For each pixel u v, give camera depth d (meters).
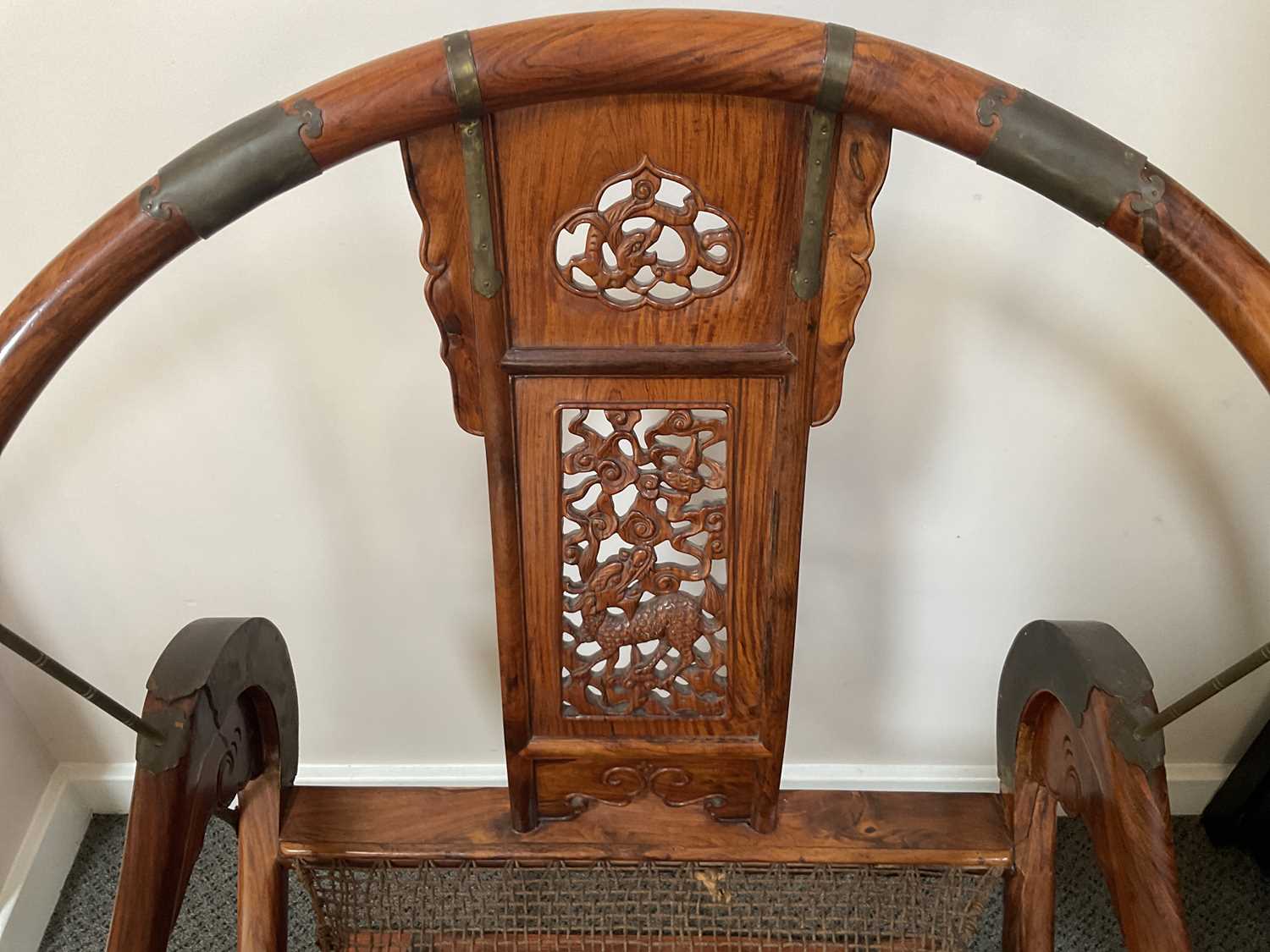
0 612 1.25
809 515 1.21
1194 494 1.17
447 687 1.35
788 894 0.93
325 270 1.03
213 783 0.83
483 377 0.72
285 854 0.91
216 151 0.62
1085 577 1.25
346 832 0.92
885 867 0.91
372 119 0.61
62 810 1.38
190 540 1.21
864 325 1.07
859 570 1.25
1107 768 0.78
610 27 0.60
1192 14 0.91
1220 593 1.25
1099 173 0.62
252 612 1.27
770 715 0.85
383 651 1.31
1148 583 1.25
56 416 1.11
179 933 1.31
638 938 0.96
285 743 0.93
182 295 1.04
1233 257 0.62
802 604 1.28
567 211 0.68
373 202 0.99
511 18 0.92
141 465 1.15
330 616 1.28
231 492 1.17
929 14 0.92
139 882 0.77
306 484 1.17
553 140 0.65
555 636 0.83
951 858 0.90
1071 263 1.03
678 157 0.66
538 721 0.87
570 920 0.96
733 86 0.61
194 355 1.08
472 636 1.30
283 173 0.63
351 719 1.38
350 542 1.22
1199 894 1.35
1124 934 0.80
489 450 0.75
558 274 0.70
